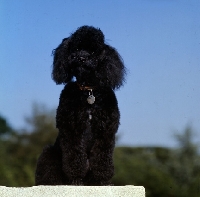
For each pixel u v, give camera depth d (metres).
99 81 7.37
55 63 7.70
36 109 22.84
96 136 7.35
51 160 7.58
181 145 20.30
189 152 20.11
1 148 19.84
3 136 22.17
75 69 7.32
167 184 18.61
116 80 7.51
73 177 7.32
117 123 7.43
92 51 7.43
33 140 22.17
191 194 18.64
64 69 7.56
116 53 7.67
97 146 7.36
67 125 7.28
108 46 7.64
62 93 7.48
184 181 19.42
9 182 16.72
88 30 7.47
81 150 7.32
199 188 18.64
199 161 19.86
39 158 7.75
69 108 7.30
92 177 7.51
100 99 7.35
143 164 18.98
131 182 18.52
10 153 20.98
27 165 19.28
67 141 7.29
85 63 7.20
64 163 7.31
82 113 7.31
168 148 20.30
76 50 7.45
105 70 7.39
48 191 6.39
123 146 20.19
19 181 18.12
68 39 7.62
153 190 18.59
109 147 7.36
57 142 7.62
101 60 7.40
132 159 19.17
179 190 18.88
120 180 18.52
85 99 7.34
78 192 6.40
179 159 19.97
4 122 24.30
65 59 7.56
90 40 7.41
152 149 20.31
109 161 7.38
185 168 19.50
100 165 7.35
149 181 18.58
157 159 20.02
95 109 7.32
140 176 18.59
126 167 18.72
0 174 16.72
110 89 7.50
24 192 6.40
